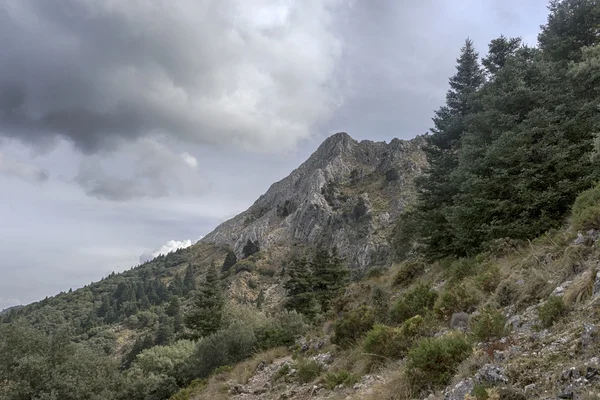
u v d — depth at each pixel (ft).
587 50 40.65
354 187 440.04
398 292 53.88
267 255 369.30
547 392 12.17
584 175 35.35
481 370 15.07
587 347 13.20
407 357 23.79
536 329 17.97
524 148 36.88
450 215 47.09
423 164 406.21
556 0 56.13
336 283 143.43
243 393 38.24
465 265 39.65
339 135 552.41
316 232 371.76
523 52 53.11
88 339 311.27
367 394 21.91
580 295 17.80
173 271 567.59
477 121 46.75
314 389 29.25
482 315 20.94
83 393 52.80
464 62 72.59
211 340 66.28
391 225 307.58
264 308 245.04
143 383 66.59
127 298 485.97
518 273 27.30
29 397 48.73
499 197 39.22
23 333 55.67
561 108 38.63
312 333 59.57
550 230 32.07
